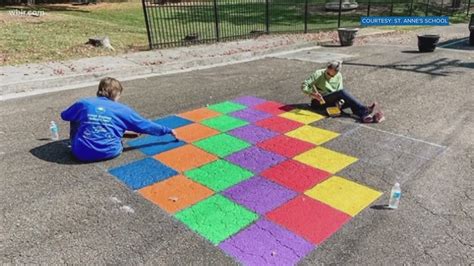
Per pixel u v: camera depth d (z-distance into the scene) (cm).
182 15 1827
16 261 279
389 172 411
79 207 344
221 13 1950
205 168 417
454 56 1048
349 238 306
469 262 282
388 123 551
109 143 421
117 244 297
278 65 945
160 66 864
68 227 317
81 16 1644
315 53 1116
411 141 490
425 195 367
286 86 743
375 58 1026
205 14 1892
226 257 283
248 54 1048
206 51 1041
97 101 419
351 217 333
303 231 314
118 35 1227
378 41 1349
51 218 329
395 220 329
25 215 333
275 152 457
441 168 420
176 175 401
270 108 614
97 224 321
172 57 953
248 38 1272
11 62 827
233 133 513
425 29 1661
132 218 329
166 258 282
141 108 608
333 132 519
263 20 1752
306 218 331
